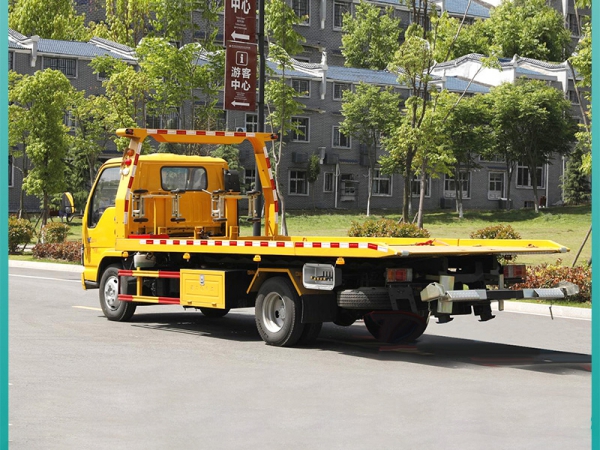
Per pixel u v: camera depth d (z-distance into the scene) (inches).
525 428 277.4
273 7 1350.9
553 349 458.3
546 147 2402.8
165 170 553.9
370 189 2445.9
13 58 2225.6
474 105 2303.2
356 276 437.4
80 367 383.2
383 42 3152.1
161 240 503.8
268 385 347.6
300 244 426.0
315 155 2559.1
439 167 1461.6
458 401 319.3
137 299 528.7
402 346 463.2
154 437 263.4
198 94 2154.3
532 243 445.1
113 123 1927.9
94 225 569.0
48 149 1448.1
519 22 3253.0
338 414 296.7
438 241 464.1
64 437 262.2
